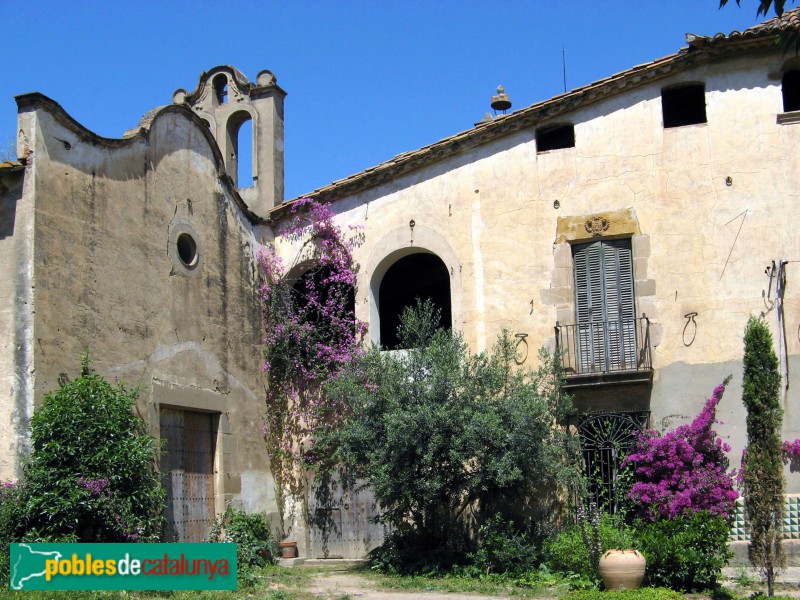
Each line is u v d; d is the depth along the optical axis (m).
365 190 18.06
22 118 12.75
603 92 16.66
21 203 12.57
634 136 16.55
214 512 15.84
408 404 14.76
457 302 17.05
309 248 18.17
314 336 17.86
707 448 15.23
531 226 16.86
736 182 15.95
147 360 14.37
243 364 17.08
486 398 14.79
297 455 17.53
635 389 15.87
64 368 12.68
